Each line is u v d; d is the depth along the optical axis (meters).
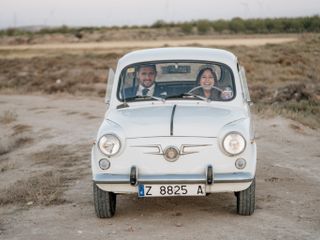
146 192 6.87
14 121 19.70
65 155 12.83
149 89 7.96
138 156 6.92
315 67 37.12
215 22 105.12
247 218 7.29
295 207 7.79
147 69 7.98
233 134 6.86
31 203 8.47
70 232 6.97
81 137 15.23
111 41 86.19
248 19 104.00
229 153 6.84
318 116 17.47
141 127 7.01
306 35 56.84
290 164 10.88
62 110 21.72
